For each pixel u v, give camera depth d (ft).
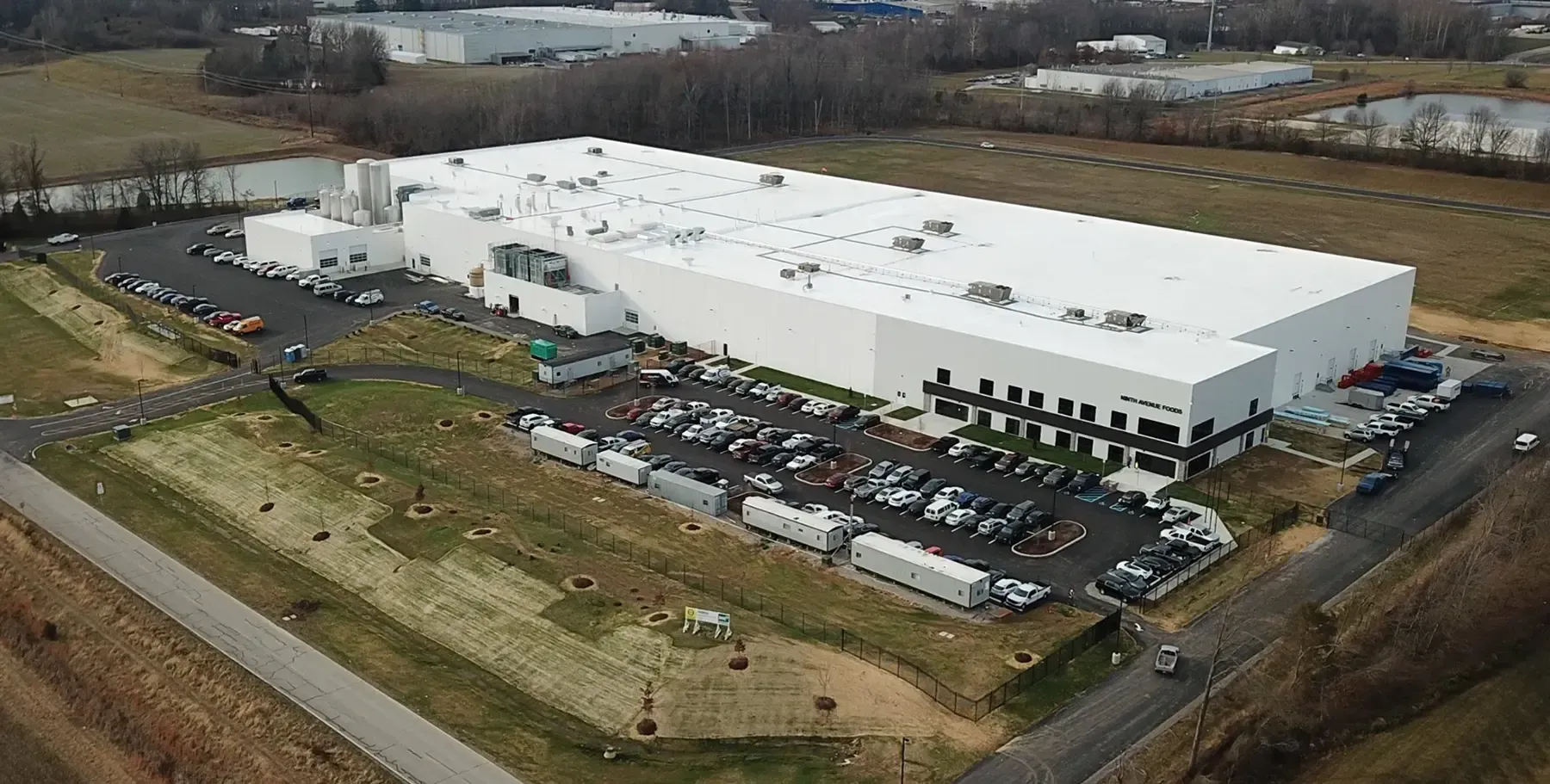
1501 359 414.00
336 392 374.63
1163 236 464.65
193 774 211.61
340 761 208.13
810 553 277.85
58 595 264.52
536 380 383.04
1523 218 624.59
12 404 373.61
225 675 232.32
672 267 412.77
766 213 498.69
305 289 478.59
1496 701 223.51
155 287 474.08
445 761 208.64
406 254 513.04
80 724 228.43
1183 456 309.83
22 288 494.59
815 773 205.46
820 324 377.30
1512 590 256.52
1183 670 232.32
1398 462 319.27
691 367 389.19
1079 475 311.27
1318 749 210.59
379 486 307.99
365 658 240.12
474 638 248.11
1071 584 263.29
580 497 304.91
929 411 359.05
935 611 253.03
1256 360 324.39
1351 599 256.52
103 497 308.40
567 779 205.26
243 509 304.09
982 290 380.17
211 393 376.27
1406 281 414.82
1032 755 207.82
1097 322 358.43
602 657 237.25
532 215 489.26
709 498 294.25
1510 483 289.12
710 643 238.07
